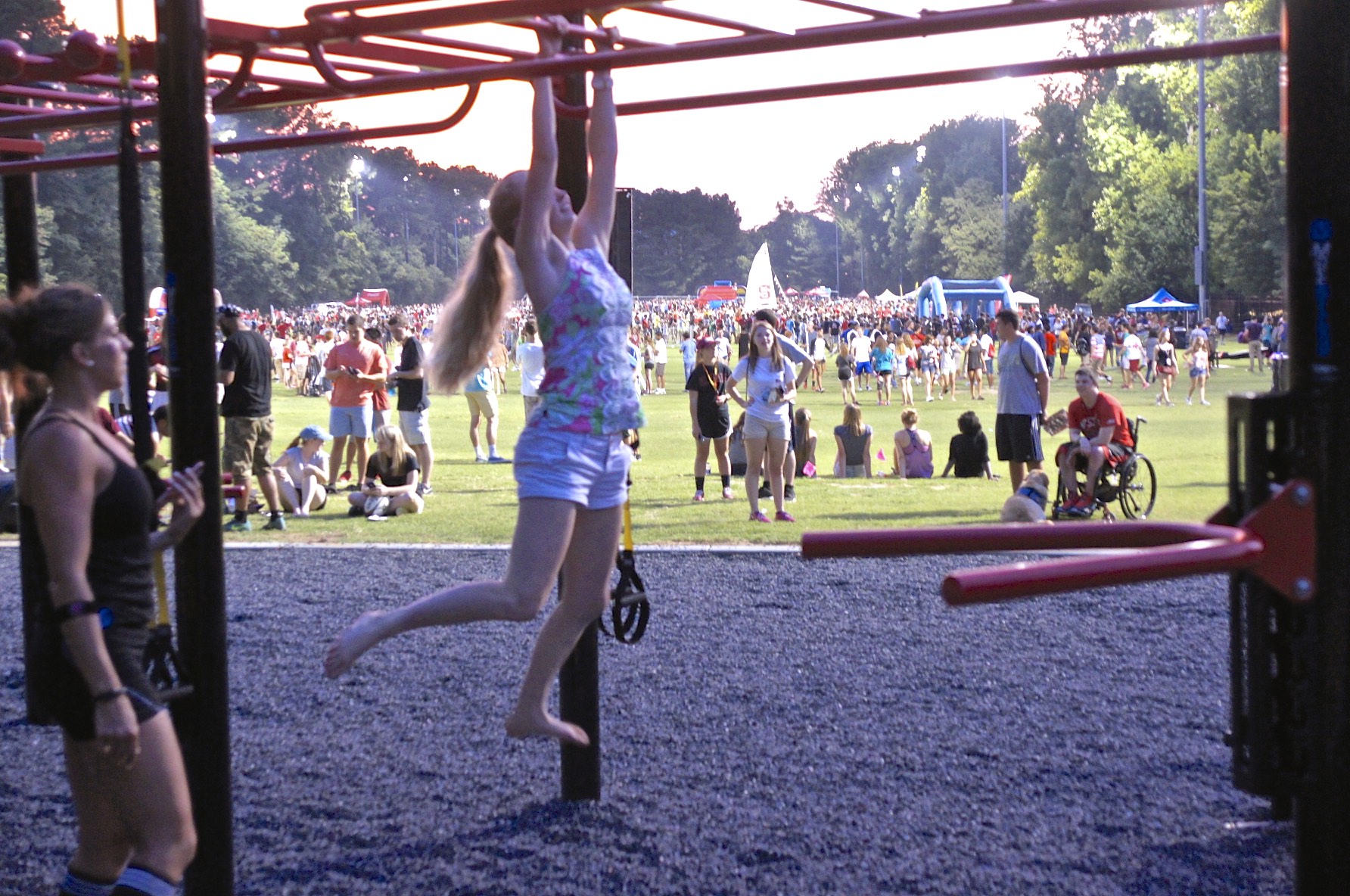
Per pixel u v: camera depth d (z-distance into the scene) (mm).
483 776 5031
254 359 11188
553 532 3293
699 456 12797
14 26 58031
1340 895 2270
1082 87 80500
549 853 4246
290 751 5367
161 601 3375
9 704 6195
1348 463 2236
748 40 3092
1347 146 2184
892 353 28578
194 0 3244
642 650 6965
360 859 4219
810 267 196000
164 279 3311
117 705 2939
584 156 4500
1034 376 11398
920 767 5047
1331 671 2250
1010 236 94812
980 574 1975
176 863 3135
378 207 165500
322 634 7449
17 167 5180
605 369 3361
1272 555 2242
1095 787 4789
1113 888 3887
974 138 136250
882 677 6371
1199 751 5184
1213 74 55688
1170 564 2094
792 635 7266
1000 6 2920
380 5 3289
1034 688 6145
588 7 3148
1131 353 32250
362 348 13781
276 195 122562
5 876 4129
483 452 17969
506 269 3588
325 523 11859
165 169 3279
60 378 3072
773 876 4031
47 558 2951
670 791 4820
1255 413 2266
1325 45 2176
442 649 7109
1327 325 2211
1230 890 3857
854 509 12039
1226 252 55344
